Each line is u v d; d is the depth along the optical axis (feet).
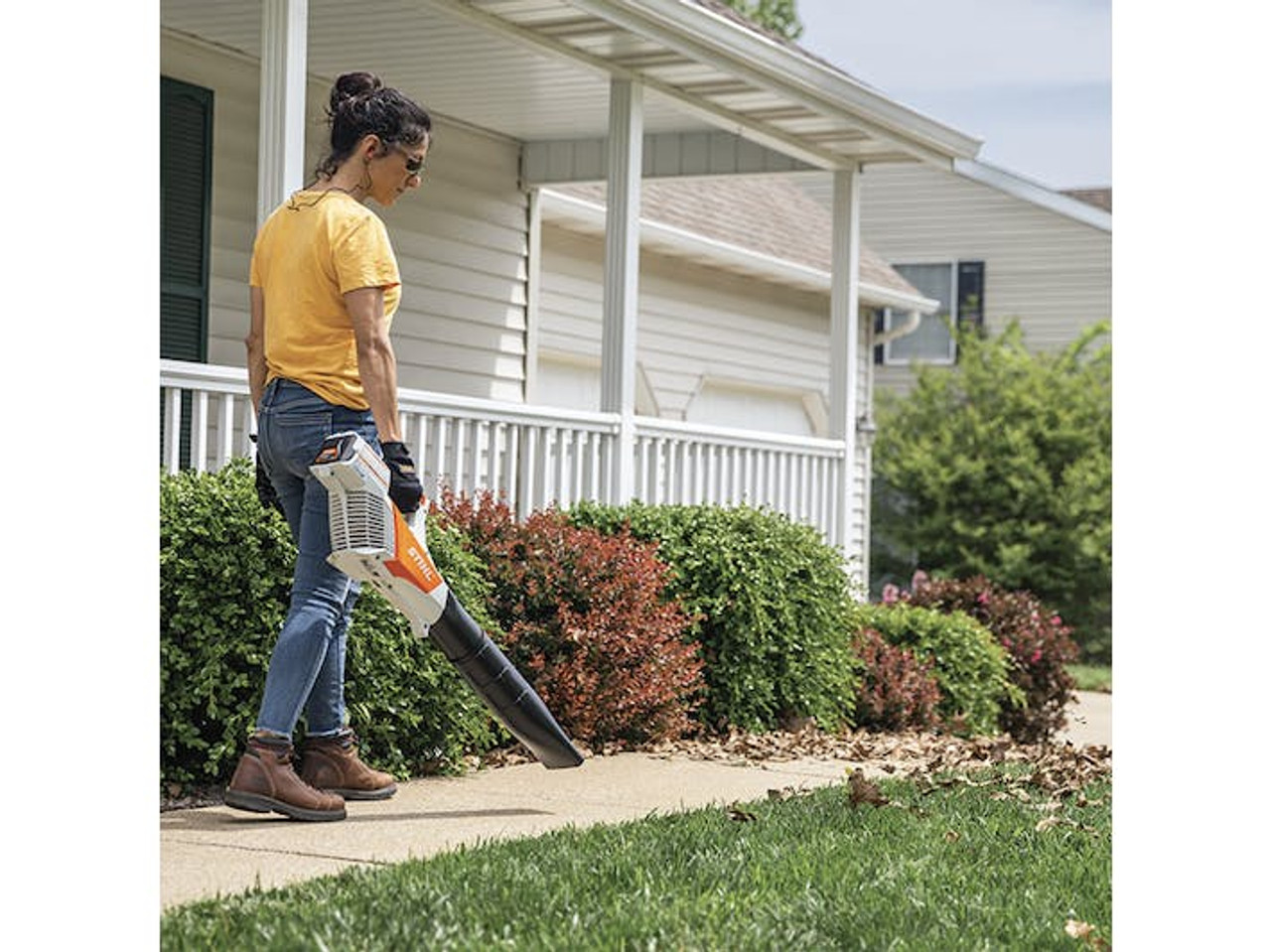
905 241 83.10
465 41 30.86
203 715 18.57
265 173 22.70
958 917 13.55
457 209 37.11
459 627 16.63
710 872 14.29
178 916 12.21
